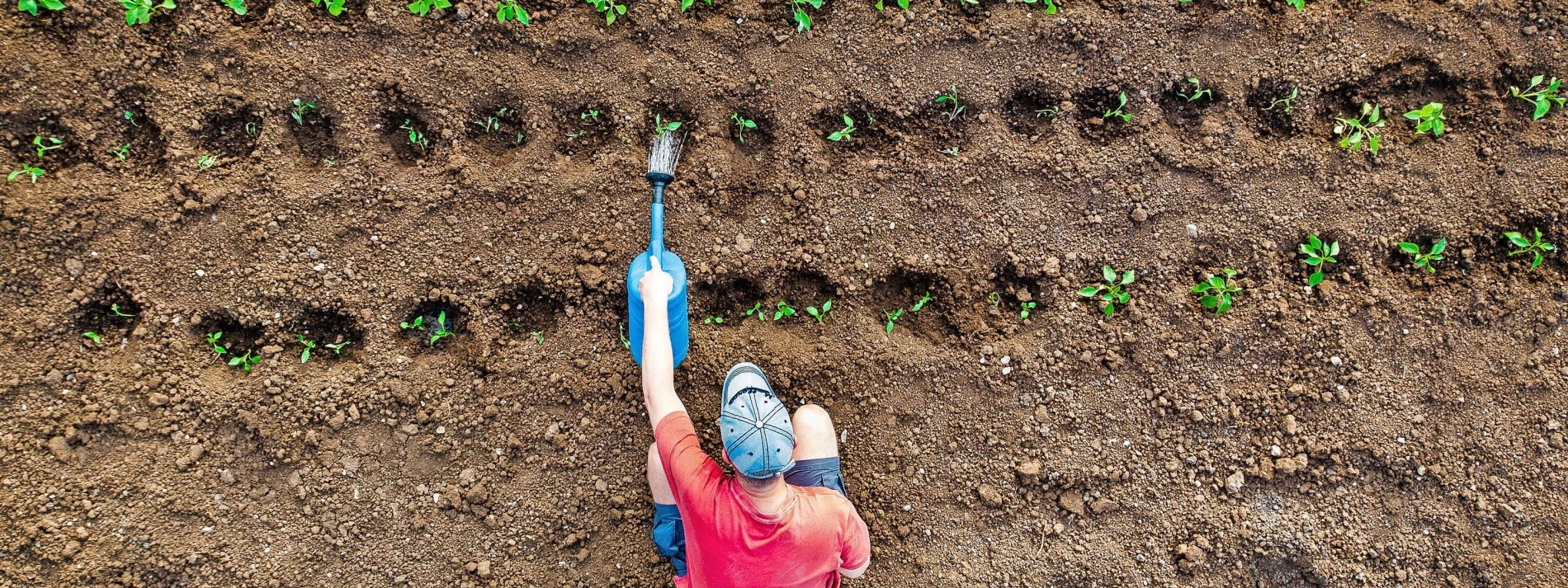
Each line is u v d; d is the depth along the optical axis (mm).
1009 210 3049
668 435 2236
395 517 2920
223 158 2885
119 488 2816
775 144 3053
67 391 2812
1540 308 3004
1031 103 3094
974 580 3020
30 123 2830
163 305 2842
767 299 3074
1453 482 2984
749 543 2180
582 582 2984
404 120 3000
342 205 2891
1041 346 3035
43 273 2803
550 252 2965
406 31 2943
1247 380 3023
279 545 2885
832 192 3039
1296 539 2980
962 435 3039
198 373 2863
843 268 3031
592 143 3053
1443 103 3088
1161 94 3090
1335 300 3014
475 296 2951
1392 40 3078
